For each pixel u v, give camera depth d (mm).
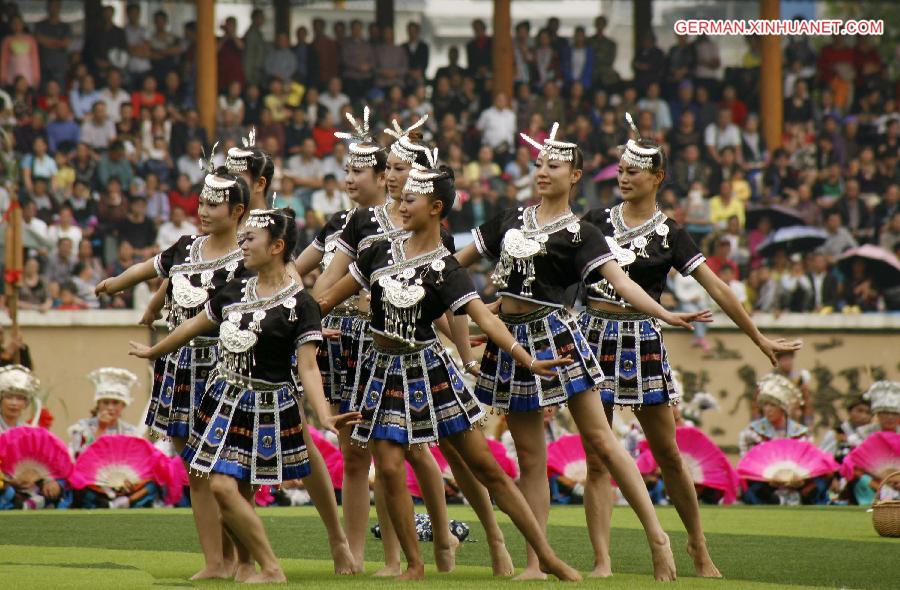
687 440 35031
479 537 26156
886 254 55250
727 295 20266
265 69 60219
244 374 18734
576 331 19547
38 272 50125
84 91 56531
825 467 35719
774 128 60875
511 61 60688
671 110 60969
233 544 20266
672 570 19281
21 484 31906
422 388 18938
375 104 60312
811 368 52312
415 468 20453
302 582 18688
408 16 70812
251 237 18750
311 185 55688
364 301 21781
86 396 47281
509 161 58281
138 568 20078
